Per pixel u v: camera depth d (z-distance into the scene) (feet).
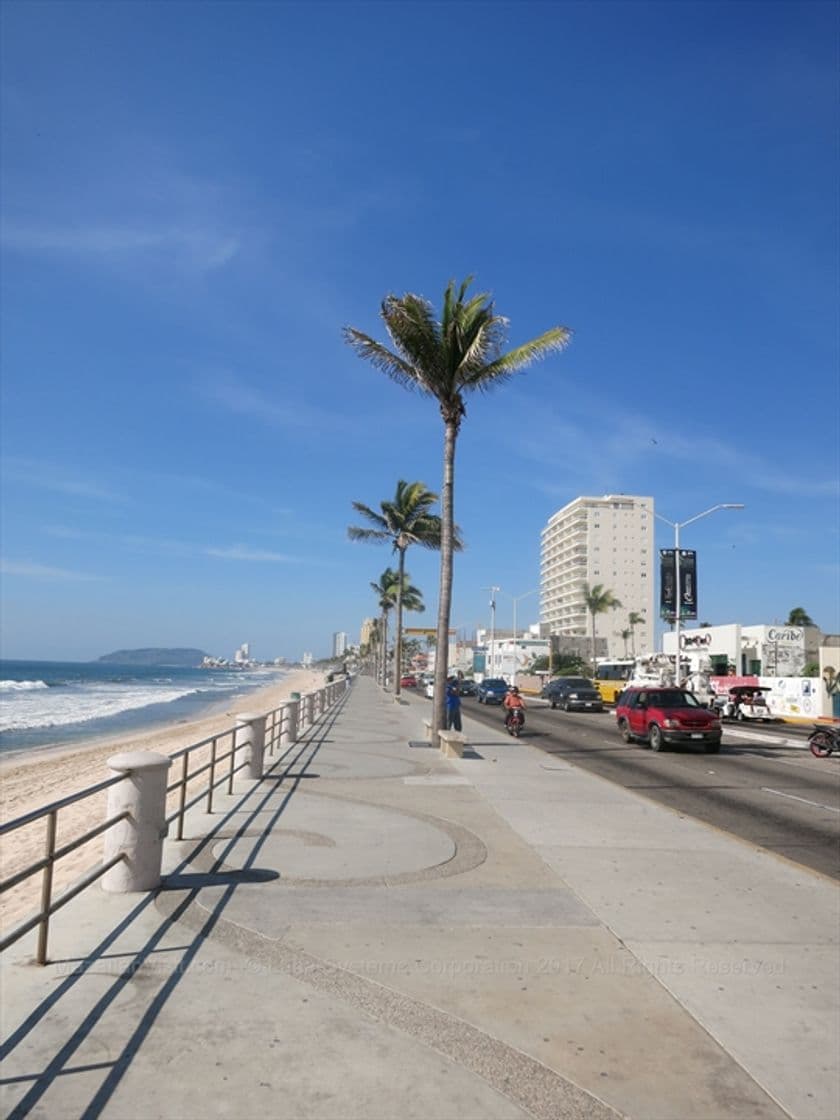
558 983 17.70
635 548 569.64
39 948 17.51
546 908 23.26
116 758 23.57
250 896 23.31
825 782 57.52
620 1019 15.99
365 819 35.96
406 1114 12.27
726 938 21.12
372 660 441.68
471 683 221.87
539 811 39.63
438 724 69.26
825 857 32.94
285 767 53.01
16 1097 12.29
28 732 124.57
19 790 67.41
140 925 20.35
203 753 85.56
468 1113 12.38
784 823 40.70
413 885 25.29
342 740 72.43
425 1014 15.83
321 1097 12.62
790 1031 15.70
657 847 32.14
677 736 75.41
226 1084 12.85
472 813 38.52
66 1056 13.57
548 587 634.84
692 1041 15.15
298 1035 14.65
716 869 28.71
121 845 23.34
